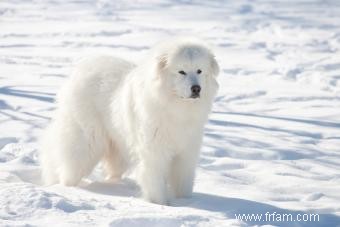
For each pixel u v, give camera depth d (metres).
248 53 27.67
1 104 17.75
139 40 30.30
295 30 34.09
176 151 10.15
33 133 14.69
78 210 8.46
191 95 9.50
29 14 39.94
